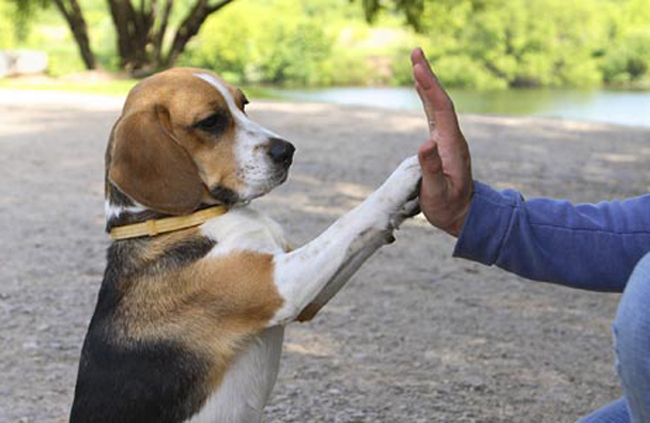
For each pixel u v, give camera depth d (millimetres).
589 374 5105
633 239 2615
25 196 9820
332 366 5117
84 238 8008
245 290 3033
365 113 19484
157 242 3152
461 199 2639
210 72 3449
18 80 27141
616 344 2004
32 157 12445
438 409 4574
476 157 13133
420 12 30266
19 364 5125
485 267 7348
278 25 46406
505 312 6211
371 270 7137
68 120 16781
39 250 7574
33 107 18938
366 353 5336
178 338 3043
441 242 8117
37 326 5742
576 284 2650
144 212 3199
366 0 29734
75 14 28703
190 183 3166
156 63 28922
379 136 15430
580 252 2629
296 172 11422
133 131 3174
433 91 2600
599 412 2621
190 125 3242
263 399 3164
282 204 9438
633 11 45844
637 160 13250
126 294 3133
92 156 12648
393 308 6203
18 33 34406
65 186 10430
